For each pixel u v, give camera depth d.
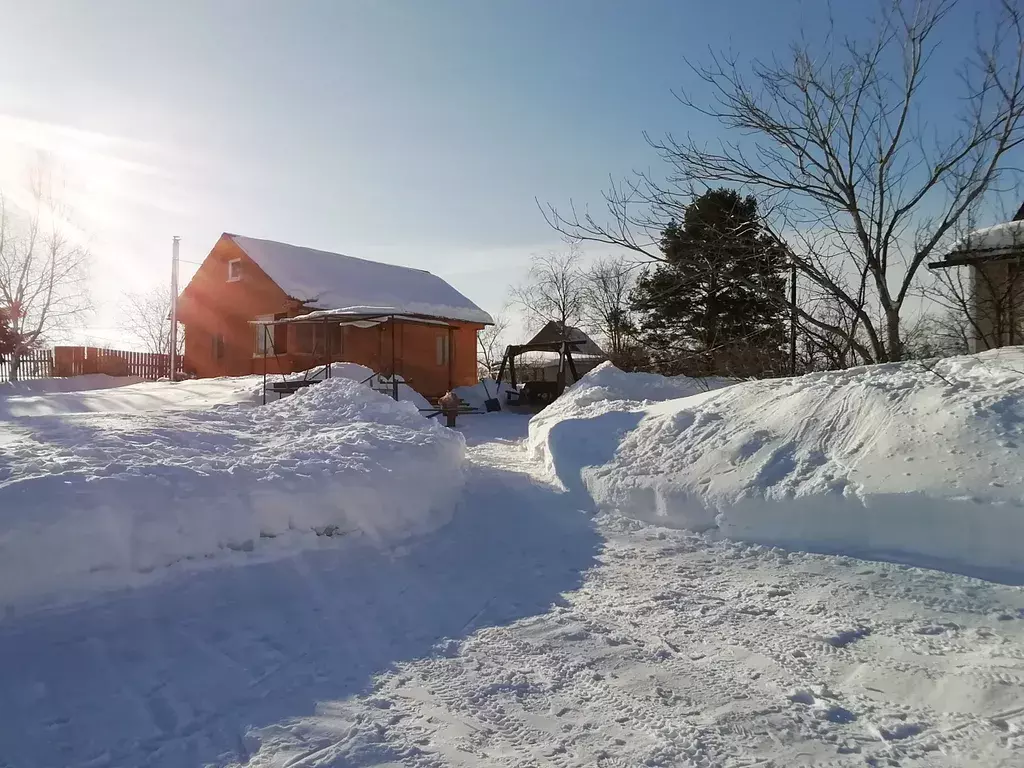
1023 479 5.00
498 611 4.84
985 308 10.79
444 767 2.95
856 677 3.76
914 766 2.94
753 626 4.45
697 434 7.51
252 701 3.55
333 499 6.00
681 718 3.36
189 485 5.34
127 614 4.45
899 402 6.39
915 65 9.41
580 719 3.36
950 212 9.27
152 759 3.04
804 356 11.96
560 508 7.49
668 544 6.21
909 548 5.27
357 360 23.52
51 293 26.86
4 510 4.36
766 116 9.95
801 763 2.96
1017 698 3.41
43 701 3.47
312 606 4.83
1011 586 4.66
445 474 7.52
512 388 25.86
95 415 8.63
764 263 10.54
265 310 24.16
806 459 6.27
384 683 3.76
